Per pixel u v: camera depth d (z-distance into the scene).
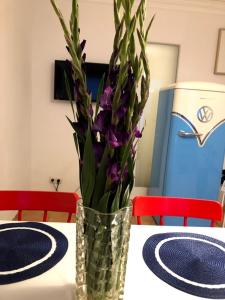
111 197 0.58
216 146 2.61
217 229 1.11
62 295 0.67
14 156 2.54
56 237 0.95
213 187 2.69
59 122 3.13
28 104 2.94
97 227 0.60
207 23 3.07
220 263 0.85
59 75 2.95
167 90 2.70
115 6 0.51
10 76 2.32
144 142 3.29
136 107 0.55
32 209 1.23
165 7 3.00
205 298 0.69
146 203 1.26
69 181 3.27
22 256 0.82
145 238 0.99
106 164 0.56
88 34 2.99
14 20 2.34
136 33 0.53
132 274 0.77
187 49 3.11
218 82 3.22
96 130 0.54
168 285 0.73
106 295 0.62
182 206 1.28
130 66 0.53
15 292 0.67
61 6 2.85
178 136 2.56
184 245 0.95
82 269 0.63
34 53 2.96
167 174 2.64
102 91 0.56
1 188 2.24
